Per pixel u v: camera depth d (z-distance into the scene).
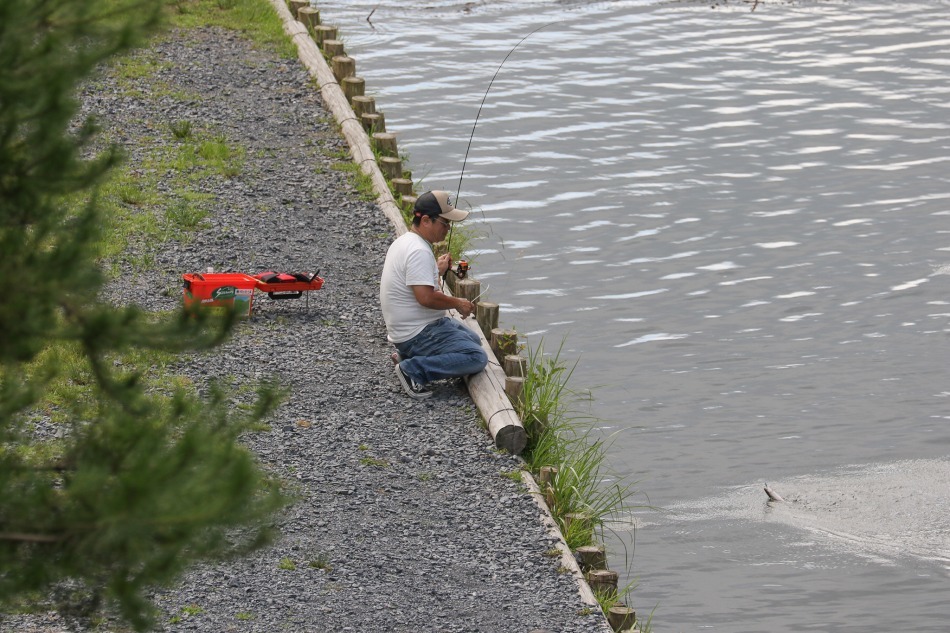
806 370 44.59
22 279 12.28
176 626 20.22
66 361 26.09
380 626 20.92
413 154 59.16
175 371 28.58
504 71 70.94
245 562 22.31
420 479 25.89
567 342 45.75
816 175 60.28
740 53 76.62
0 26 11.72
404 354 29.45
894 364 45.19
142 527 10.99
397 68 70.38
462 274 32.28
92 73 12.91
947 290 50.25
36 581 11.66
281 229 37.38
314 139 44.00
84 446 12.61
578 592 22.64
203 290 30.81
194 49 51.22
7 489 11.95
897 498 37.00
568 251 52.19
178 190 39.12
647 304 48.72
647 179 58.91
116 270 33.28
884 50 78.25
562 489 26.30
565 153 61.03
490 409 27.92
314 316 32.56
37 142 12.31
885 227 55.41
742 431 40.81
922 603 32.16
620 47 76.75
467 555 23.42
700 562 33.69
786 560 33.94
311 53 50.75
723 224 55.25
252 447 26.14
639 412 41.69
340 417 27.91
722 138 63.88
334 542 23.34
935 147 63.84
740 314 48.28
